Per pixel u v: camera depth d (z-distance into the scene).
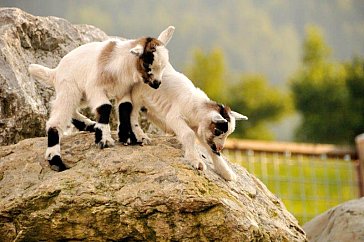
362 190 13.61
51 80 9.73
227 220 8.08
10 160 9.09
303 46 50.31
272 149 13.34
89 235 8.20
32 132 10.48
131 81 9.26
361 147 13.53
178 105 9.12
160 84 9.16
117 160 8.61
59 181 8.44
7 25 11.02
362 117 40.16
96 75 9.25
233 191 8.71
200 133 8.94
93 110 9.21
